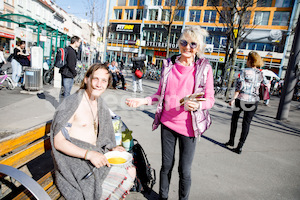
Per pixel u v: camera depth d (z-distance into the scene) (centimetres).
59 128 149
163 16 3594
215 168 330
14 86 748
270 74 1639
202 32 183
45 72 916
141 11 3809
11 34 3316
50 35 1130
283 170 347
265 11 2953
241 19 1063
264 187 288
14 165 158
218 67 3108
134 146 252
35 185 122
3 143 148
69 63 510
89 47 1897
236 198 256
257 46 3020
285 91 755
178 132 194
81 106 164
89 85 164
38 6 3688
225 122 648
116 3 4006
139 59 1038
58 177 154
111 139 191
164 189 218
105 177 161
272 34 2875
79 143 161
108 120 185
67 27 4897
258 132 571
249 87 372
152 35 3744
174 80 195
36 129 185
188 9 3319
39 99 639
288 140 525
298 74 731
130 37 3941
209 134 506
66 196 147
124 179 167
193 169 320
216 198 252
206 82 189
